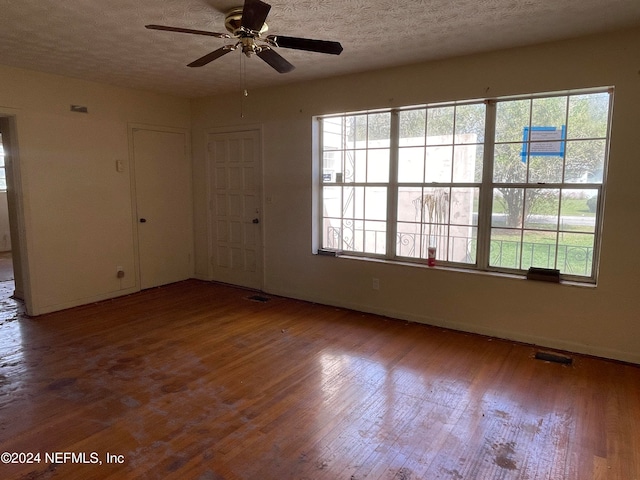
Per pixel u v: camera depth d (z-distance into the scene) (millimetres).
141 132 5301
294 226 5047
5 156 4797
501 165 3803
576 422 2521
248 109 5250
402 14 2824
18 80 4164
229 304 4914
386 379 3061
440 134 4078
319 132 4848
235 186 5543
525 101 3635
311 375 3125
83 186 4766
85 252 4840
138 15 2852
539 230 3691
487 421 2535
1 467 2125
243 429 2453
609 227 3291
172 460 2186
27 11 2770
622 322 3311
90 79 4641
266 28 2684
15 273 5098
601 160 3387
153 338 3854
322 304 4914
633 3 2635
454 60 3799
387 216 4469
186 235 6008
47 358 3410
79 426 2486
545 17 2871
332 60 3893
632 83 3111
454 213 4086
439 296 4109
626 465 2150
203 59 2838
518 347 3633
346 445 2307
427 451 2260
